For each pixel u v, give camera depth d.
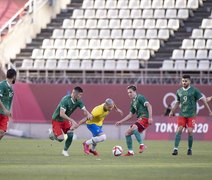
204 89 75.50
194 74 81.06
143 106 49.44
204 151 54.66
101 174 33.06
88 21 93.44
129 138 48.81
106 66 85.75
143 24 91.81
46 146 60.28
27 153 50.53
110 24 92.62
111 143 66.44
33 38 92.06
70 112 47.12
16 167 37.22
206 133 74.31
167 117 75.06
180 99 49.81
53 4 95.62
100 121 48.22
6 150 54.41
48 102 77.94
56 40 91.12
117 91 76.69
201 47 86.81
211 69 80.88
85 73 84.44
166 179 30.84
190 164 40.31
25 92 78.31
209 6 94.38
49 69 84.50
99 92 77.00
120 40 89.81
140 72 83.50
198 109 75.38
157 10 93.25
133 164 39.97
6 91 43.91
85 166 38.22
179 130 49.62
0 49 86.38
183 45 87.06
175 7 93.56
